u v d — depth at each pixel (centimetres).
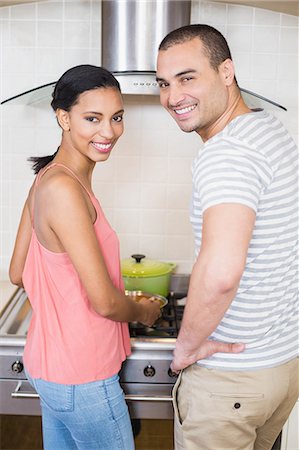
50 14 217
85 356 147
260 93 222
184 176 231
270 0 204
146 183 231
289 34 218
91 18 217
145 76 183
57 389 149
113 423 152
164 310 209
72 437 164
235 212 120
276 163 130
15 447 206
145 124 226
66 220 137
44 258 146
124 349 167
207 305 126
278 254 135
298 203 137
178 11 183
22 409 179
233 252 120
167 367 175
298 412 184
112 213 234
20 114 225
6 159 229
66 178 139
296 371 149
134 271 207
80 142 145
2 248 236
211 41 137
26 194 232
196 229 137
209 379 142
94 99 141
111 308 144
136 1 182
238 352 139
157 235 236
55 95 146
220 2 215
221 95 139
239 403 140
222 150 125
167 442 208
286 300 141
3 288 224
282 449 187
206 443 145
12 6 216
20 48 219
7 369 175
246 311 137
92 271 138
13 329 185
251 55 219
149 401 175
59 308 148
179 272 237
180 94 138
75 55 220
